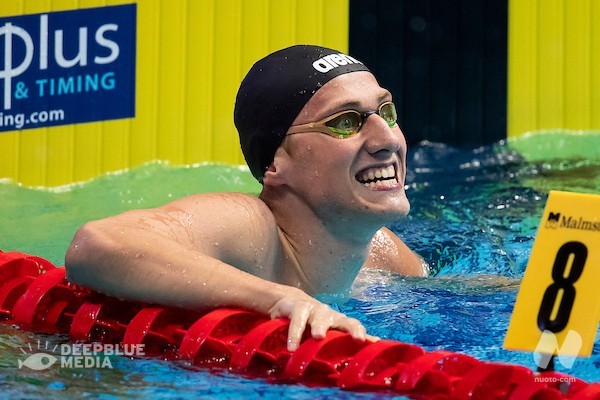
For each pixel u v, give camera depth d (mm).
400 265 11070
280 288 7402
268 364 6793
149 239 7770
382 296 9781
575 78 17984
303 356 6586
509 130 18141
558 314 6219
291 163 8977
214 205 8578
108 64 17938
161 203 16031
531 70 18125
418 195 15891
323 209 8906
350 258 9258
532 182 16156
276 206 9297
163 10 17984
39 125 17891
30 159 17844
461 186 16250
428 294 9930
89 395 6094
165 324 7668
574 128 17938
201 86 17953
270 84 9031
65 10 17969
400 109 18484
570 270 6191
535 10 18141
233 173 17469
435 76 18422
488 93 18266
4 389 6195
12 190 17359
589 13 17938
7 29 18062
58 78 17938
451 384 6121
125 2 17922
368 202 8719
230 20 18000
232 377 6582
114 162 17828
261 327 6996
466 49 18344
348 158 8641
